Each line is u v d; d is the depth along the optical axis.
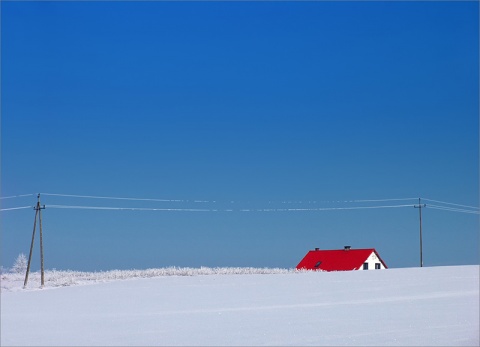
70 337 23.08
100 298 36.03
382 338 22.62
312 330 24.38
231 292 38.56
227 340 22.41
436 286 38.62
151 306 32.22
